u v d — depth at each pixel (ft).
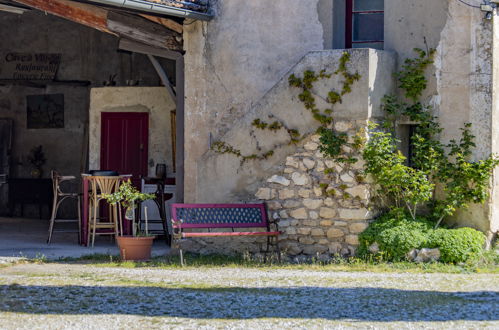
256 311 26.76
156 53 46.03
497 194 39.91
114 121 54.19
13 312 26.48
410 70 40.98
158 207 47.96
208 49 44.75
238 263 39.06
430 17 40.75
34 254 41.75
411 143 41.83
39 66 63.93
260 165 41.50
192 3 43.16
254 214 40.96
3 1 43.70
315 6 43.24
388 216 39.58
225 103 44.42
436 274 35.32
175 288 30.99
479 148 39.78
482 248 39.06
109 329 24.13
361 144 39.11
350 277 34.22
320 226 39.99
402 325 24.72
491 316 26.07
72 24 63.52
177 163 45.57
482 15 39.65
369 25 43.98
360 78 39.29
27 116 64.08
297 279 33.55
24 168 63.98
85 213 45.16
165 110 53.47
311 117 40.24
